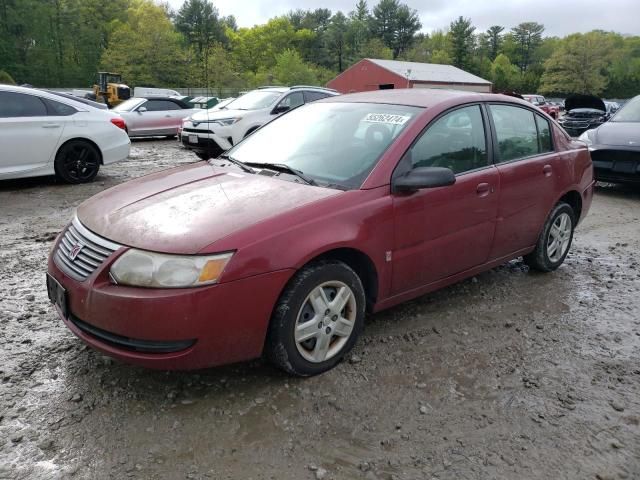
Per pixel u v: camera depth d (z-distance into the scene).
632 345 3.80
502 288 4.74
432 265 3.79
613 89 91.19
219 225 2.91
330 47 106.94
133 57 68.44
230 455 2.60
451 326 3.97
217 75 69.25
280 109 12.57
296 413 2.91
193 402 2.98
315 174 3.61
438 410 2.98
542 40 126.69
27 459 2.53
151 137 18.75
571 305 4.44
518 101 4.64
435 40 111.38
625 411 3.04
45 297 4.33
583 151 5.27
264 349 3.09
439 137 3.83
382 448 2.68
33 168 8.41
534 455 2.67
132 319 2.72
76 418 2.83
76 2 81.56
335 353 3.30
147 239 2.83
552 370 3.43
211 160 4.23
